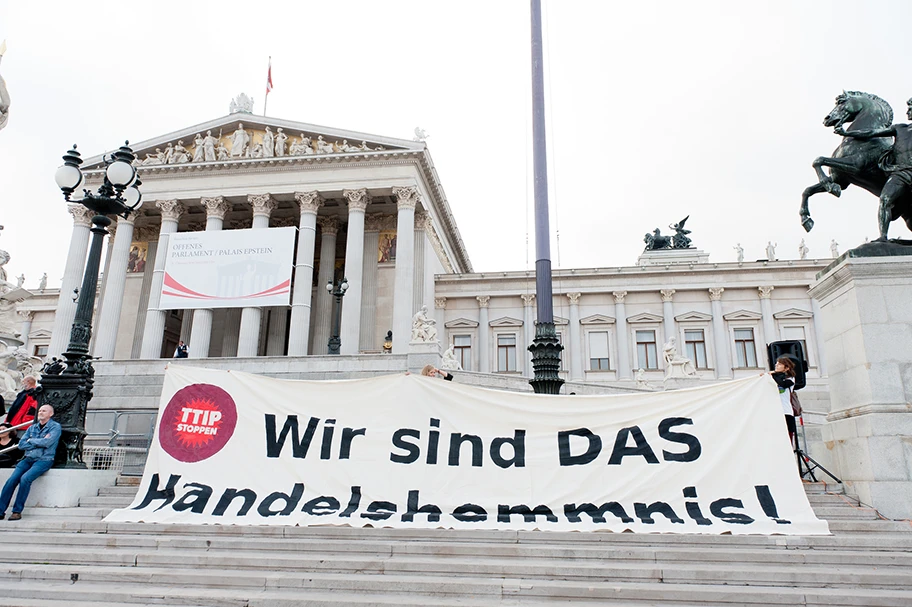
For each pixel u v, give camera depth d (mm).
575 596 7414
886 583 7664
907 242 11930
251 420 10961
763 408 10227
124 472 18500
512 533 9352
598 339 56812
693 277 56656
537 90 15625
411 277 46594
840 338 12078
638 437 10266
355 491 10305
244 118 51219
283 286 43344
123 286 49000
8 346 20719
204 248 44844
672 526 9422
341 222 55688
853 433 11195
